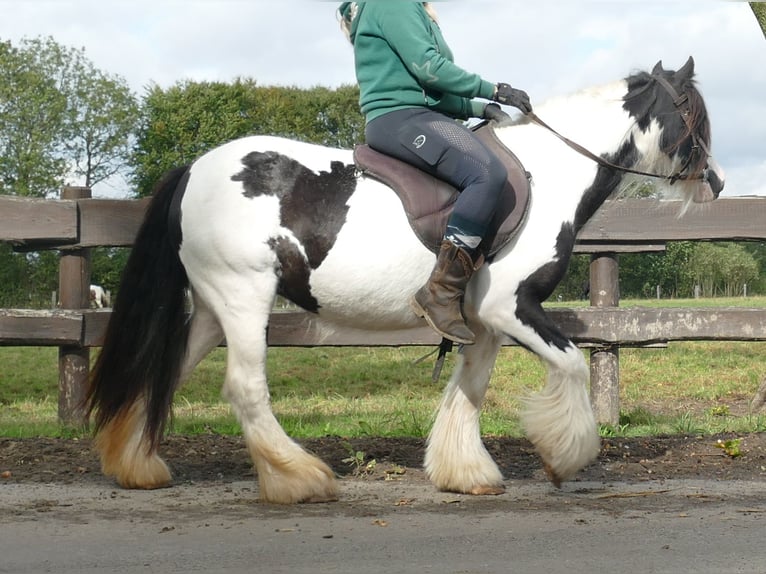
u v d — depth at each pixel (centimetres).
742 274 4528
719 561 367
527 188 481
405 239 472
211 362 1291
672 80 520
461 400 512
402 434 694
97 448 507
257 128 5269
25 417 871
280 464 469
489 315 484
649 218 740
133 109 4816
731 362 1320
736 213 735
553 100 516
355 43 493
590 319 742
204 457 591
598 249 751
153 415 496
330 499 476
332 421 777
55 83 4594
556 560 368
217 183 473
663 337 741
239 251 465
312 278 474
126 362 495
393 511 455
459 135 467
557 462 485
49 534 403
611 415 757
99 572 349
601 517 442
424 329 726
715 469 567
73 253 713
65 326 691
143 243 498
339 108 5353
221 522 428
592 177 505
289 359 1325
